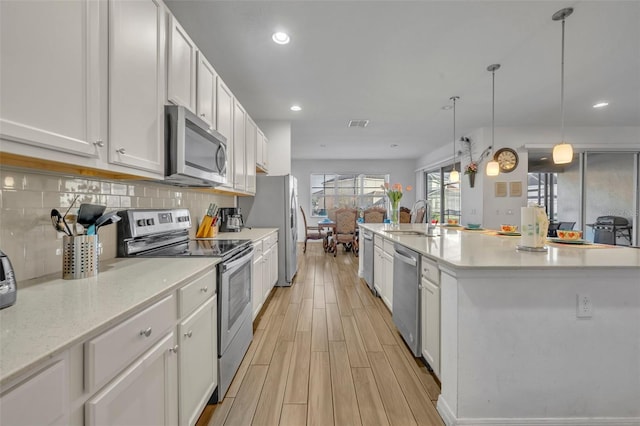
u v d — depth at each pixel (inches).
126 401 33.4
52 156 35.5
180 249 74.6
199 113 76.7
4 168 40.4
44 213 46.3
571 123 193.3
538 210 69.3
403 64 112.7
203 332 55.2
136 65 50.7
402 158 341.4
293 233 165.6
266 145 173.9
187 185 84.5
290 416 59.0
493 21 86.8
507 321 54.2
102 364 29.5
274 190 154.2
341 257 240.8
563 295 54.4
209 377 58.1
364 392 66.7
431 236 104.3
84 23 39.3
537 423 54.6
